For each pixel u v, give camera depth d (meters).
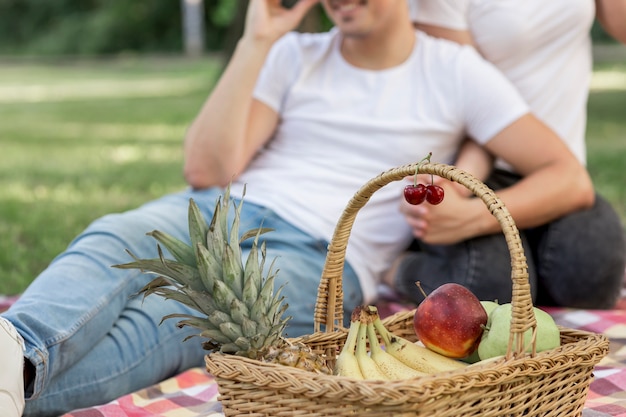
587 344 1.89
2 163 8.09
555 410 1.86
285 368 1.68
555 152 2.96
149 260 1.77
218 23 26.75
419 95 3.01
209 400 2.42
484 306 2.02
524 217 2.94
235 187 3.04
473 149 3.04
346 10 2.93
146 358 2.49
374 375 1.82
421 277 3.04
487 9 3.19
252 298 1.77
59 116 12.70
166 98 14.80
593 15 3.27
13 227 5.16
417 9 3.26
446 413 1.66
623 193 5.94
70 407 2.33
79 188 6.62
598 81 14.95
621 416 2.17
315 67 3.13
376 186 1.93
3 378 2.02
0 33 30.52
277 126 3.17
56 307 2.26
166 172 7.36
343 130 3.02
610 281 3.06
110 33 28.95
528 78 3.22
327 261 2.04
